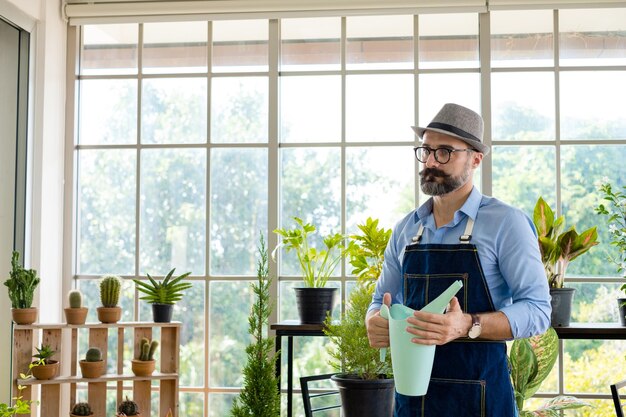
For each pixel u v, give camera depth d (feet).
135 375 12.05
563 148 12.86
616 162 12.78
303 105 13.35
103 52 13.78
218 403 13.15
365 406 9.82
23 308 11.71
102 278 12.25
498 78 12.98
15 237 12.75
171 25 13.65
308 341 12.96
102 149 13.71
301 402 12.88
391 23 13.20
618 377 12.37
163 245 13.50
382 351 7.11
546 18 12.94
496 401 6.35
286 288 13.11
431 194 6.56
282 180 13.33
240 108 13.48
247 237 13.34
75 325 11.83
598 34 12.87
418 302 6.66
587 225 12.75
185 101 13.61
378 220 12.35
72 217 13.55
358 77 13.26
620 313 11.12
